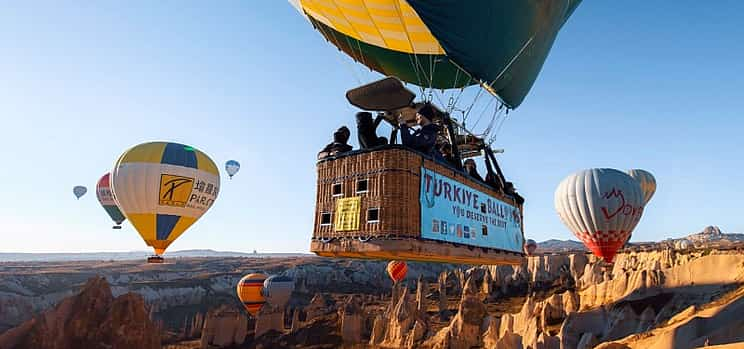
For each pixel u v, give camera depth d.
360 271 189.62
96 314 61.62
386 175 6.98
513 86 10.04
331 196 7.79
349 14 9.16
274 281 91.56
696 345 38.53
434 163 7.62
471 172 9.59
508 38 8.64
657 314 59.34
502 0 8.01
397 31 9.48
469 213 8.53
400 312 84.38
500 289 132.62
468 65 8.52
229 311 96.75
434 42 9.83
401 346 77.12
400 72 11.70
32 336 57.78
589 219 42.69
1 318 108.06
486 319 73.00
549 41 10.79
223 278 170.50
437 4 7.53
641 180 59.47
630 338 46.97
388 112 7.98
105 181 62.62
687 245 127.19
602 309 63.59
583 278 112.75
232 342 93.94
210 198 38.56
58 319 60.06
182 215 36.72
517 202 11.18
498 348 58.91
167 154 36.56
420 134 7.60
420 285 103.62
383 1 8.41
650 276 67.44
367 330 90.88
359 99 7.34
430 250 7.12
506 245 9.97
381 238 6.84
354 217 7.28
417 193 7.07
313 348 84.00
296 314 95.38
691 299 59.94
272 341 90.31
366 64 11.57
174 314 133.50
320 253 7.82
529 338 63.19
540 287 128.25
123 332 60.47
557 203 46.72
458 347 68.62
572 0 11.27
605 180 42.53
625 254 106.12
